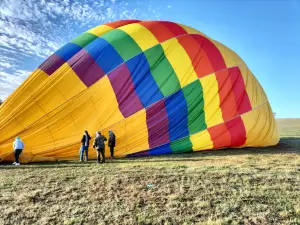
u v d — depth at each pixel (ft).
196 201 27.07
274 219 23.35
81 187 31.99
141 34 59.21
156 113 54.34
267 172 37.04
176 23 65.82
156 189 30.86
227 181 33.04
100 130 52.37
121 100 53.42
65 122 51.57
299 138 90.68
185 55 58.34
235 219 23.44
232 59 63.72
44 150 49.67
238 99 59.41
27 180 35.17
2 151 48.16
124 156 53.11
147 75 55.36
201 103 56.54
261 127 61.57
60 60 55.72
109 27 63.82
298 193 28.73
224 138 57.36
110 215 24.59
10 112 50.93
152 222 23.32
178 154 54.54
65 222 23.22
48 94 52.13
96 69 54.39
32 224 23.09
